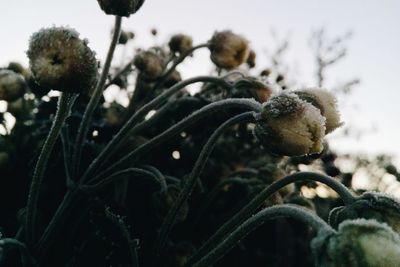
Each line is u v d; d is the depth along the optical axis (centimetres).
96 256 27
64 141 27
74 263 26
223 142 38
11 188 32
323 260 17
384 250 16
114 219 24
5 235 30
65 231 27
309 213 18
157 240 24
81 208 28
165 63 36
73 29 21
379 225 17
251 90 29
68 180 26
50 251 26
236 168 38
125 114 34
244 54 33
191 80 29
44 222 30
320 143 20
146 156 33
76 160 26
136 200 31
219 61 33
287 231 43
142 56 34
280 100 21
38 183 23
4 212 32
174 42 38
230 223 22
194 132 37
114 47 25
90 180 26
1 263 25
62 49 20
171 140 36
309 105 21
